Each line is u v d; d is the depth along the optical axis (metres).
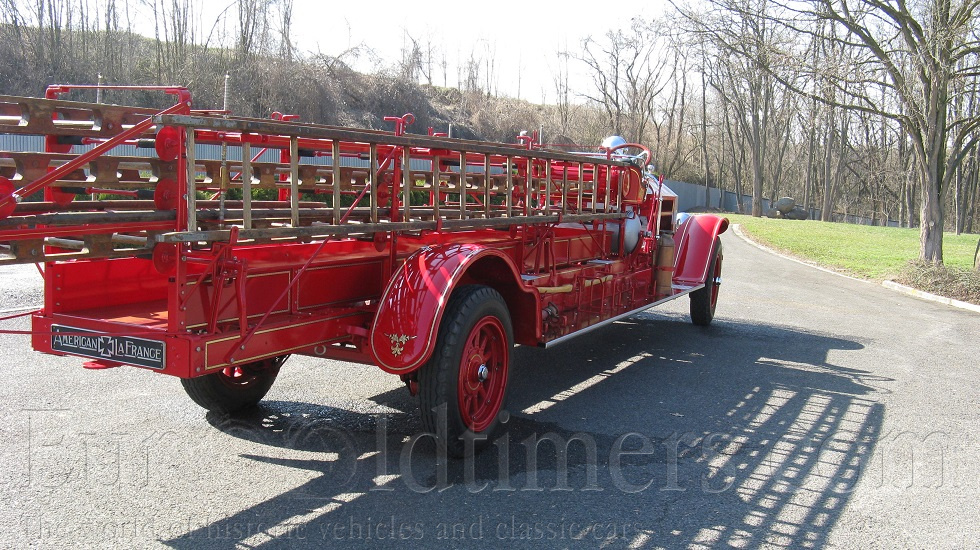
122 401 5.14
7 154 2.86
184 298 3.21
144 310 3.89
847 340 8.41
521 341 5.07
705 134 54.78
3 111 3.20
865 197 61.50
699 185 59.72
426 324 3.96
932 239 14.59
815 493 3.99
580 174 5.80
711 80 49.50
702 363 6.97
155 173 3.18
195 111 4.05
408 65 32.00
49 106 3.13
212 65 24.81
